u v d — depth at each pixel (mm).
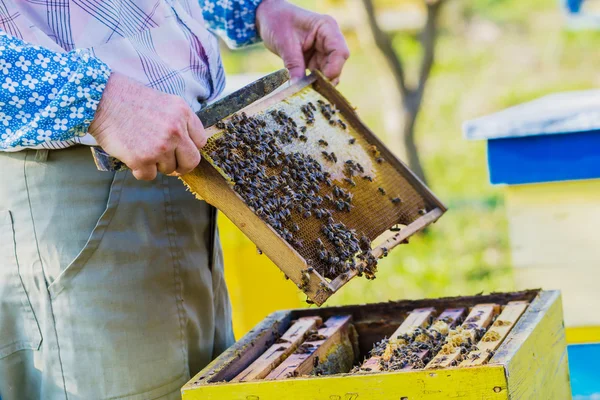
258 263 3820
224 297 2426
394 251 8102
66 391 2068
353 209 2012
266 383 1740
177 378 2131
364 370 1810
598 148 3053
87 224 2029
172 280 2139
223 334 2404
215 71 2311
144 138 1669
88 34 1957
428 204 2328
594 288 3160
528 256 3227
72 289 2027
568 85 12977
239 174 1777
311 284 1696
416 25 13203
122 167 1748
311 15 2598
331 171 2051
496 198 9336
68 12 1929
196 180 1757
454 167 10766
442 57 13828
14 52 1671
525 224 3209
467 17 14266
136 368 2062
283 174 1886
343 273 1778
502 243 7941
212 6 2697
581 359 3213
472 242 8055
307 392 1722
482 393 1643
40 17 1909
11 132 1701
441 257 7730
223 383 1777
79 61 1684
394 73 9352
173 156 1698
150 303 2086
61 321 2045
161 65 2057
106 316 2033
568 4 8133
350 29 13102
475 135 3154
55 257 2031
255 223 1726
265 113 2037
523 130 3074
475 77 13453
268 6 2670
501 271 7184
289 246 1704
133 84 1711
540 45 13828
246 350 2070
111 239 2035
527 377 1818
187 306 2180
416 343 1967
